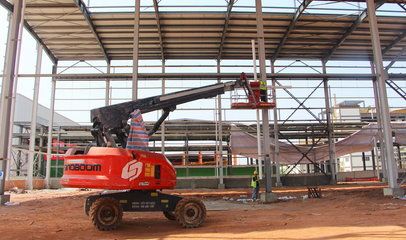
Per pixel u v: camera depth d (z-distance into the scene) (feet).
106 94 119.24
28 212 52.47
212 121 120.26
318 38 112.06
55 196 79.77
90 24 99.66
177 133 126.41
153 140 132.05
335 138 138.31
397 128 120.26
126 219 45.03
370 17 75.77
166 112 44.21
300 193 85.51
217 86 47.91
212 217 46.52
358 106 148.25
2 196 61.21
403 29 107.86
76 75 72.74
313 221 41.11
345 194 77.71
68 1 90.99
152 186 37.55
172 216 44.09
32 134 107.76
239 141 118.62
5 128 62.69
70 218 46.14
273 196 66.74
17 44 65.21
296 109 120.98
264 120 67.82
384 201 62.85
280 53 120.88
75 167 36.65
